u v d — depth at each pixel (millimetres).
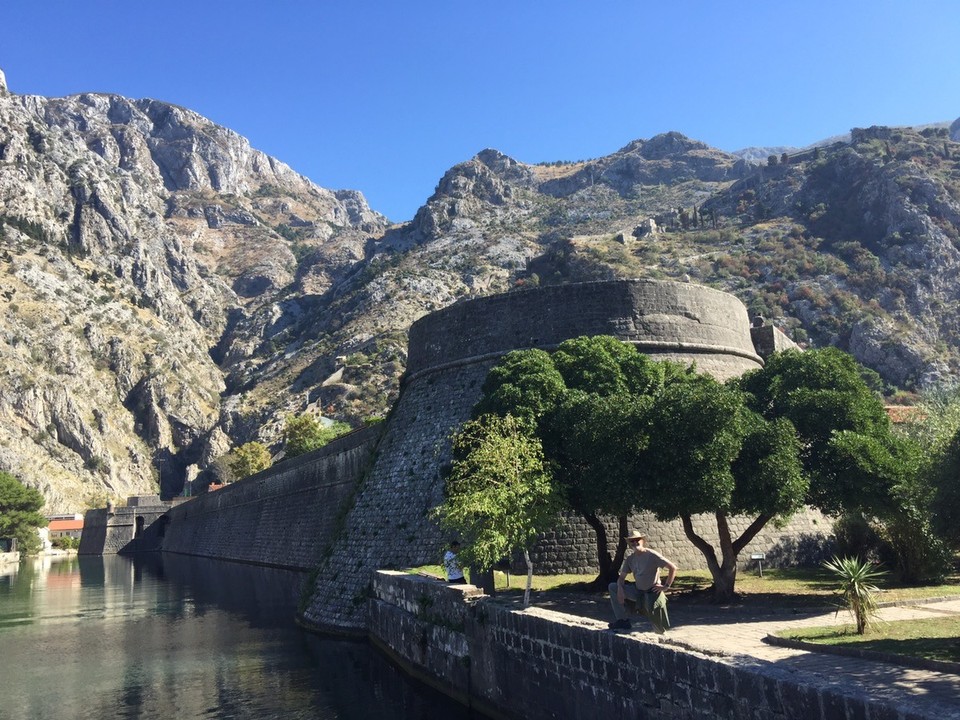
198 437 197250
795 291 140000
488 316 36188
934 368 118438
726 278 150875
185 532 106812
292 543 56000
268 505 66438
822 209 171875
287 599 44469
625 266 163000
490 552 19422
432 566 28719
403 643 23516
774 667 9398
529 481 20953
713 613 20078
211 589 52750
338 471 48125
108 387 196750
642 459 21062
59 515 150875
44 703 22531
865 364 123875
